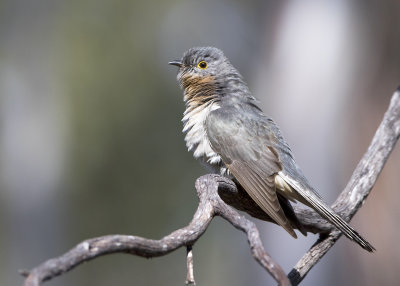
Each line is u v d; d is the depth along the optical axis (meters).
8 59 23.72
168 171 20.56
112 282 22.55
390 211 12.48
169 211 20.56
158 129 20.83
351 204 7.25
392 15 13.52
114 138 20.91
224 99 8.75
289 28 14.04
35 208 23.16
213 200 5.50
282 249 13.28
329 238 6.97
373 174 7.34
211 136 8.20
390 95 13.52
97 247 4.41
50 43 23.38
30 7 23.19
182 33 21.98
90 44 22.12
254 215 7.79
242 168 7.89
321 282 12.74
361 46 13.66
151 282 23.05
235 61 17.88
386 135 7.49
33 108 23.69
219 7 19.55
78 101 21.38
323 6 13.80
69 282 21.98
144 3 22.38
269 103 14.23
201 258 23.52
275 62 14.20
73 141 21.25
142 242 4.67
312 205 6.99
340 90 13.63
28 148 23.55
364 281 12.53
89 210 20.98
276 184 7.89
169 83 21.30
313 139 13.60
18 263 22.92
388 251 12.43
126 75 21.61
